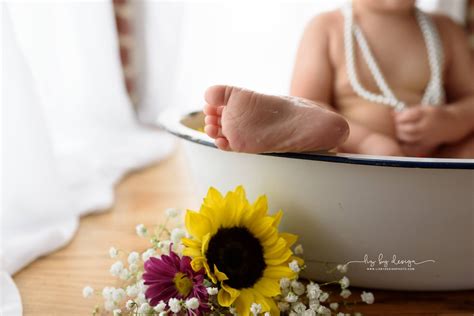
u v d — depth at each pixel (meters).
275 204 0.71
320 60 0.96
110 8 1.31
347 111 0.96
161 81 1.52
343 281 0.67
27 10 1.05
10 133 0.85
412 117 0.89
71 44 1.20
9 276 0.73
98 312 0.68
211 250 0.64
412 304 0.72
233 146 0.65
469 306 0.72
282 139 0.63
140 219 0.98
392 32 0.98
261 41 1.48
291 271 0.64
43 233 0.85
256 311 0.59
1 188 0.86
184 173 1.28
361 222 0.68
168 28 1.47
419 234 0.67
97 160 1.21
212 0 1.48
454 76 1.02
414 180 0.64
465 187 0.64
